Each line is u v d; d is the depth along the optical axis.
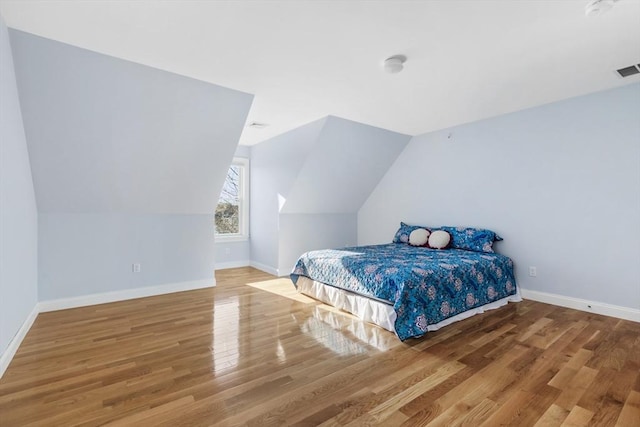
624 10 1.89
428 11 1.91
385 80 2.90
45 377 2.00
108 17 1.99
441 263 3.17
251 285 4.43
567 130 3.39
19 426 1.55
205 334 2.69
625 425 1.58
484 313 3.25
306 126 4.27
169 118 3.12
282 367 2.14
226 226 5.71
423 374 2.06
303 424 1.58
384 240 5.45
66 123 2.78
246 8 1.89
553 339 2.60
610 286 3.14
